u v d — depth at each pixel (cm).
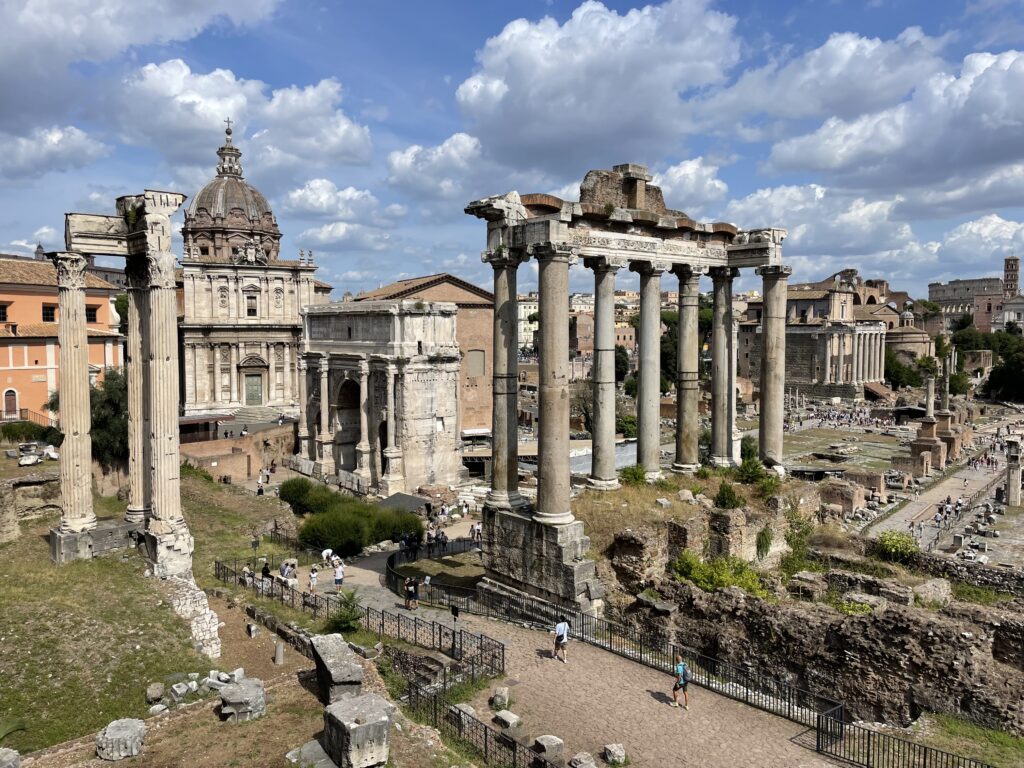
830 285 19950
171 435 3081
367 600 3531
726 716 2181
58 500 3859
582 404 11338
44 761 1741
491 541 3164
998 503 7488
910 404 15450
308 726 1864
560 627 2558
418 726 1922
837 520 4006
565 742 2034
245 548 4434
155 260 3008
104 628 2583
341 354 7862
